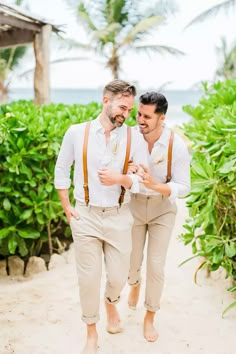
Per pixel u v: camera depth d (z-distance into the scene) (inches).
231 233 140.1
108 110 94.9
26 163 160.9
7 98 1301.7
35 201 160.2
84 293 102.7
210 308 132.2
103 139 97.3
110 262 103.5
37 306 134.5
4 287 150.9
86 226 100.4
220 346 112.3
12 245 157.5
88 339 107.4
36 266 163.8
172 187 100.1
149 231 110.2
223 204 136.2
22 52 1155.3
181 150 103.4
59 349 111.3
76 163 100.2
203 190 130.1
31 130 160.2
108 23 976.3
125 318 125.3
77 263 102.7
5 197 159.6
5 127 154.1
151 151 104.3
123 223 101.7
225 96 163.5
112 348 110.7
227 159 125.6
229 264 133.1
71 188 177.5
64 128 170.7
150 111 96.0
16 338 115.7
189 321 124.7
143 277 155.6
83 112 197.3
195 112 168.2
